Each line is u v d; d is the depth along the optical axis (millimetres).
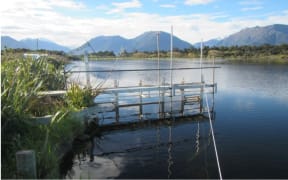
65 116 6750
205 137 8352
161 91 11742
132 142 7945
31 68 7871
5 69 5934
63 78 9398
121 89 10188
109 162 6426
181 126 9648
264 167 6074
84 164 6301
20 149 4578
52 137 5766
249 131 8875
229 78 25438
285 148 7266
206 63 46156
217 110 12023
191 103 12562
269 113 11391
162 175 5688
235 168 6035
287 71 32531
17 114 5094
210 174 5738
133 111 11422
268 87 19125
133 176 5648
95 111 8375
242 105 13047
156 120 10242
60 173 5613
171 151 7160
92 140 8047
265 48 77812
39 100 6863
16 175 3924
